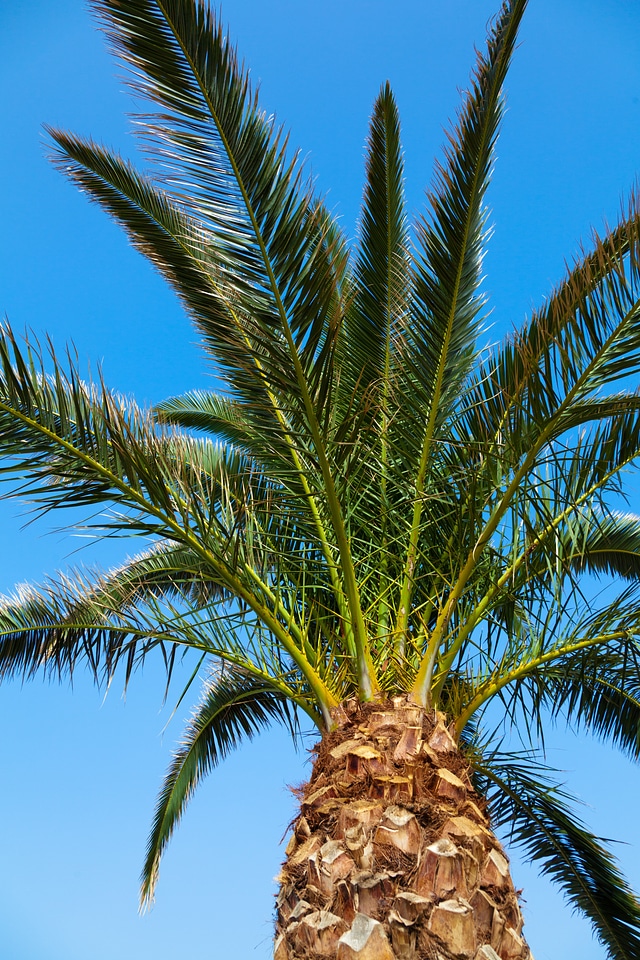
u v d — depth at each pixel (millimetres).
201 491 4953
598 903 6871
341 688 5387
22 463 4188
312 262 4129
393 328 5719
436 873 4098
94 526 4512
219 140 3949
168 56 3803
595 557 7082
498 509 4801
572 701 6621
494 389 5520
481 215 4852
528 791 6684
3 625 5898
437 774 4594
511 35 4250
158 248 4914
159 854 7840
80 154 5387
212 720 7789
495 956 3922
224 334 4492
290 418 5258
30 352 4230
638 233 3922
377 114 6012
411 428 5391
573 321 4148
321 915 4082
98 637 5867
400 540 5672
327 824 4480
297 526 5738
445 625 5242
